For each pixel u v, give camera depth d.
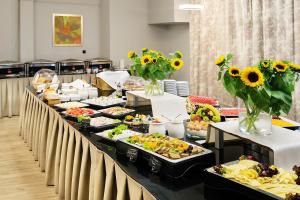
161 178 1.59
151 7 7.96
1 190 3.33
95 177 2.08
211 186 1.41
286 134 1.74
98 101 3.58
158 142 1.83
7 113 6.80
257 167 1.41
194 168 1.62
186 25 7.54
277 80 1.61
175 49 7.99
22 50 7.42
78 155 2.54
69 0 7.97
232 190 1.31
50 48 7.89
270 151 1.56
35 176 3.69
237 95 1.68
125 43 8.02
